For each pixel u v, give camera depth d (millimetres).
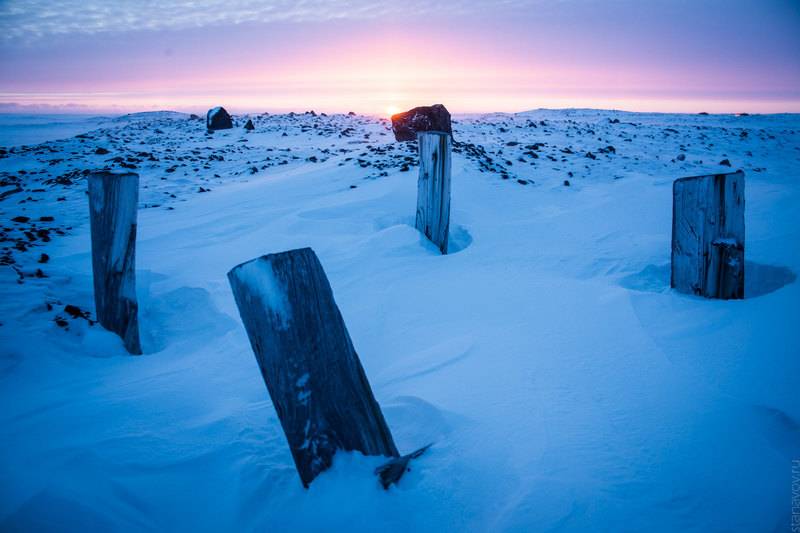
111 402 2432
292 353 1656
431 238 5848
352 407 1793
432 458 1950
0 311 3531
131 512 1664
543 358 2812
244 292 1614
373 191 8070
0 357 2834
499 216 7246
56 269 4965
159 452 2008
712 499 1645
